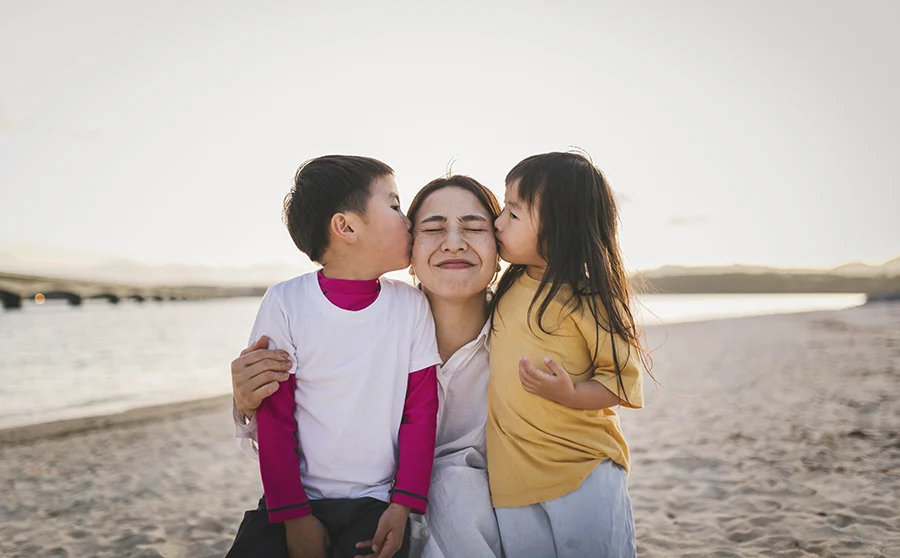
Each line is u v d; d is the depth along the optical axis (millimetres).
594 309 2049
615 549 1906
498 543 1981
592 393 1968
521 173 2121
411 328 2086
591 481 1963
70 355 15555
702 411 6859
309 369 2020
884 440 5145
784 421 6078
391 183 2117
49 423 7469
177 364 14047
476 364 2199
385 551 1845
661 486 4348
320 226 2057
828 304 35844
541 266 2170
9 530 4008
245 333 21844
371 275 2098
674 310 32781
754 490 4117
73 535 3889
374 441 2008
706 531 3480
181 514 4246
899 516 3523
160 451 6148
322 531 1921
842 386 7785
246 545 1906
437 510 2016
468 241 2068
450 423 2227
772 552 3125
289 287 2117
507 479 2002
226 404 8797
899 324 17328
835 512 3615
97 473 5379
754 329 17719
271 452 1934
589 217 2105
